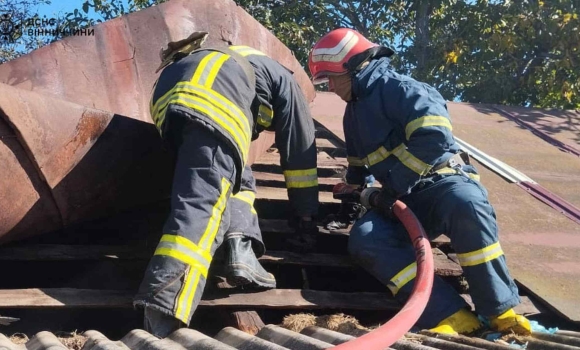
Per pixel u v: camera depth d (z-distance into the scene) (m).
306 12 13.05
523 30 12.45
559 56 12.50
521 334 3.19
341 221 3.99
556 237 4.51
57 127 2.98
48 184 3.01
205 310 3.53
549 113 7.77
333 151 5.38
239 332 2.87
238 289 3.22
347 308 3.31
